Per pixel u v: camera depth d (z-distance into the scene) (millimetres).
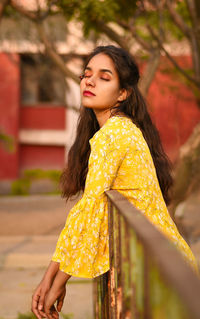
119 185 1554
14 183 16500
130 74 1752
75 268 1480
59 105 18156
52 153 18391
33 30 9055
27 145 18375
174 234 1587
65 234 1509
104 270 1521
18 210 12508
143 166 1562
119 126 1585
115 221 1334
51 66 10094
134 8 5297
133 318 971
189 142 5480
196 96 6965
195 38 5727
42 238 8102
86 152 1929
